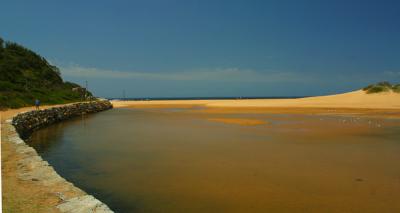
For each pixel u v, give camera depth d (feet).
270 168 36.52
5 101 103.09
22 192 22.09
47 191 22.44
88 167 37.81
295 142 53.62
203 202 26.23
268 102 198.39
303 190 28.96
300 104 171.22
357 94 196.24
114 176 33.91
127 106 210.18
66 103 151.02
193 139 57.62
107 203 26.16
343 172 34.81
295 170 35.60
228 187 29.89
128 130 72.74
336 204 25.62
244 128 73.77
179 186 30.32
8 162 30.12
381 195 27.66
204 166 37.60
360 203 25.80
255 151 46.11
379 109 135.74
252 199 26.78
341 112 123.03
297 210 24.44
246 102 207.31
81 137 62.49
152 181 31.99
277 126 77.30
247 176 33.40
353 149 47.44
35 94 140.36
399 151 45.93
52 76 198.39
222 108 160.97
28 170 27.61
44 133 70.13
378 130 68.80
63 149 49.39
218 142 54.03
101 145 52.49
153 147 49.93
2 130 50.47
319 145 50.78
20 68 173.06
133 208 25.08
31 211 18.78
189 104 224.53
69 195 21.67
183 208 24.99
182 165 38.17
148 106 206.49
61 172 35.68
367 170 35.63
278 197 27.20
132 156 43.50
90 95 221.66
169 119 101.96
